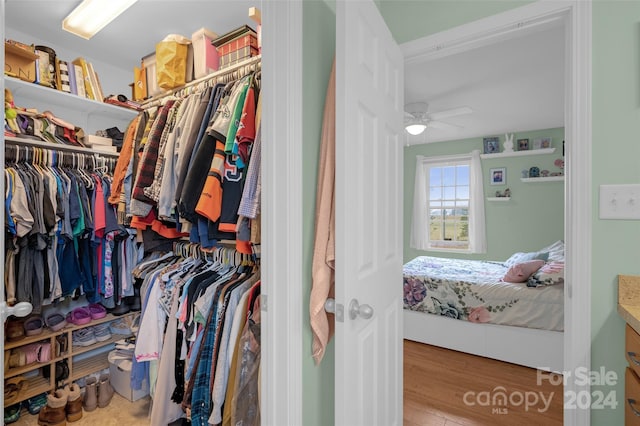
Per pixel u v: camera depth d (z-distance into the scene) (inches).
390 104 56.7
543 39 82.6
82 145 90.7
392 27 66.7
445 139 190.5
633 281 46.8
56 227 76.6
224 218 55.2
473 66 97.1
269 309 43.8
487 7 57.4
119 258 93.1
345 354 38.9
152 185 66.5
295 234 42.9
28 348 79.7
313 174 47.9
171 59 73.9
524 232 177.6
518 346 105.3
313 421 48.4
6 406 75.5
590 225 49.5
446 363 106.8
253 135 54.9
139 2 76.3
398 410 64.2
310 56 47.7
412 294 124.6
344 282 38.6
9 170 69.7
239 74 64.4
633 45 47.6
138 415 79.4
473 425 75.6
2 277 28.7
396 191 61.1
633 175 47.4
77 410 77.5
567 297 52.4
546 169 171.3
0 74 27.2
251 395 53.8
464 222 194.9
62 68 85.7
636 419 44.6
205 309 61.2
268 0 43.4
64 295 82.0
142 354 71.4
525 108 134.6
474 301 112.9
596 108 49.4
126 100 99.3
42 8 78.4
